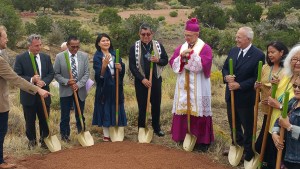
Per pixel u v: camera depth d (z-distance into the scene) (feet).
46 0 176.86
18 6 171.73
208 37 94.12
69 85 24.00
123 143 23.71
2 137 19.62
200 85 22.97
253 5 153.58
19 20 86.17
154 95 25.21
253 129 20.61
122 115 25.12
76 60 24.32
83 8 213.25
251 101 21.63
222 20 138.21
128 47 86.33
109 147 23.03
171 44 107.86
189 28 22.67
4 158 21.61
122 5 230.27
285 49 19.11
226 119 30.83
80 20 164.86
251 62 21.08
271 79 18.45
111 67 24.31
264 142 18.99
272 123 18.37
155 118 25.75
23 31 88.43
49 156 21.91
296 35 102.47
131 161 20.86
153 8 220.23
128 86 42.78
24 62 22.39
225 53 89.10
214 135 25.40
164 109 31.89
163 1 254.06
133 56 24.67
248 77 21.34
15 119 29.09
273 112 18.30
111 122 24.72
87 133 24.47
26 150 23.07
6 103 19.15
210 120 23.52
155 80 24.99
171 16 179.22
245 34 20.90
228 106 22.33
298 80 15.43
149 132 24.88
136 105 32.40
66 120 24.63
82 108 24.88
